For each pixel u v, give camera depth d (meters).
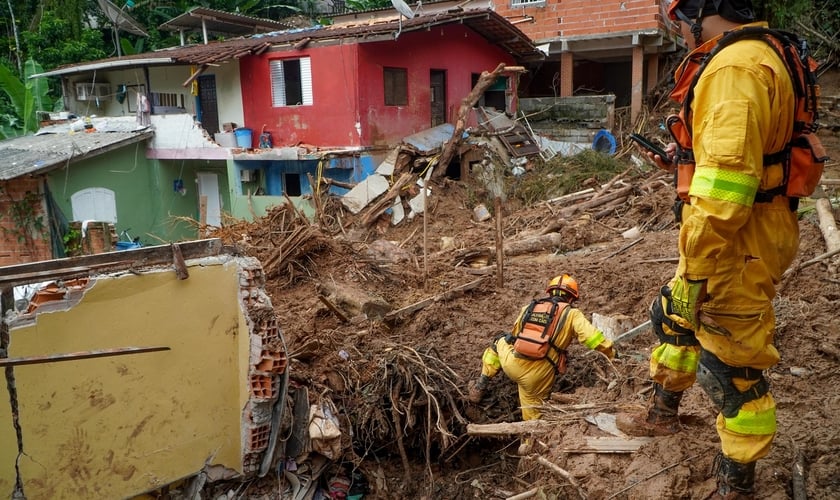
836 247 6.39
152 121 17.39
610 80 22.70
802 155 2.46
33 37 23.38
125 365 4.18
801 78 2.41
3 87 21.38
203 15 21.16
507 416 5.99
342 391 6.34
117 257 4.14
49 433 3.92
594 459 3.57
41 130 18.69
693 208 2.37
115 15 23.97
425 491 5.91
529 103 19.34
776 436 3.48
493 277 8.49
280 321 7.76
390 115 15.69
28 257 15.66
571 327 5.24
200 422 4.56
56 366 3.91
